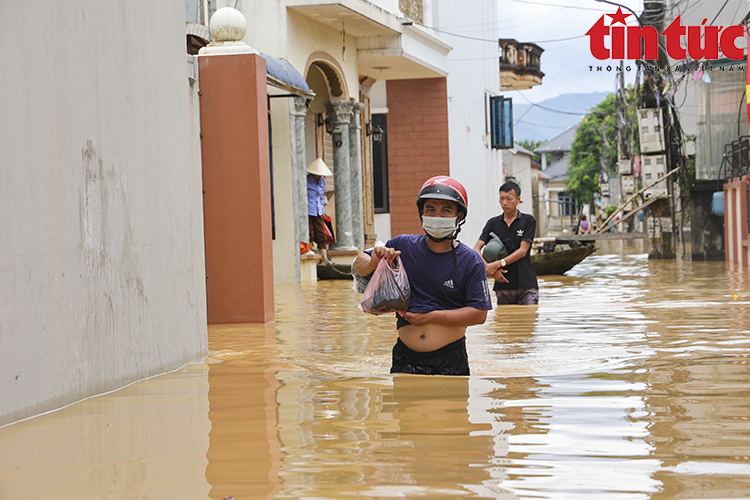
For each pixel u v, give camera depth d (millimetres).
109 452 3320
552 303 10070
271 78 12930
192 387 4828
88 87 4738
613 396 4258
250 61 8516
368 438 3422
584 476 2824
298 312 9664
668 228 23891
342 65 19109
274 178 15445
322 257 17531
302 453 3211
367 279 5066
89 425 3822
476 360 5691
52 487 2879
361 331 7680
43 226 4191
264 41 15938
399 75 23828
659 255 23922
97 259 4734
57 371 4258
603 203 63125
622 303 9969
